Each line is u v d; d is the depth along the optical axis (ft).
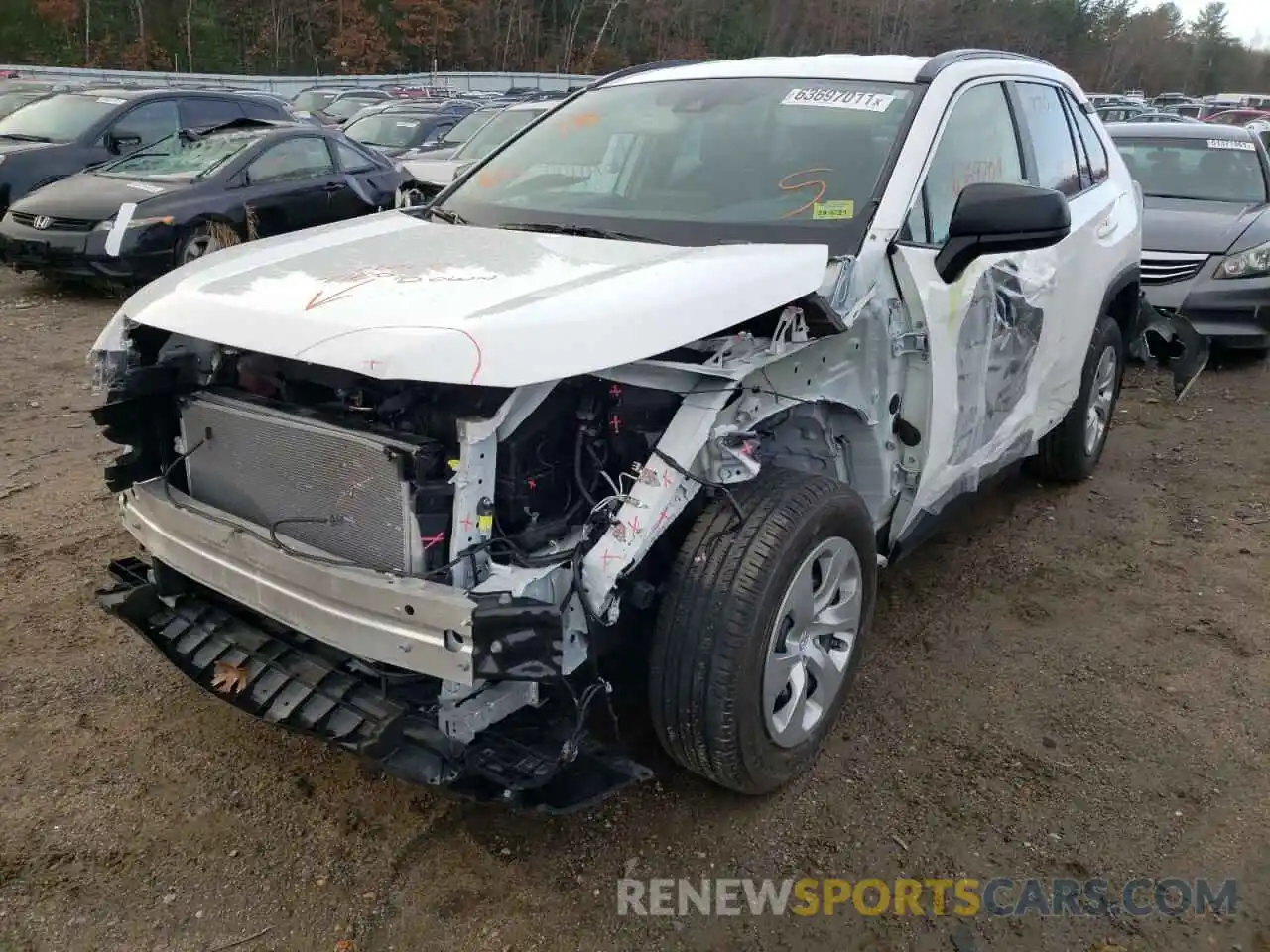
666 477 7.93
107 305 31.73
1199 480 18.24
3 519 15.25
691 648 8.41
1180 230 25.57
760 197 10.93
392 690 8.18
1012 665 12.17
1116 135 30.76
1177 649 12.59
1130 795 9.91
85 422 19.92
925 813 9.62
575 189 11.99
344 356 7.29
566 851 9.04
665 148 12.02
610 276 8.47
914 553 15.08
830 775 10.11
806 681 9.58
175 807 9.46
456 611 7.19
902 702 11.36
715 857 9.03
